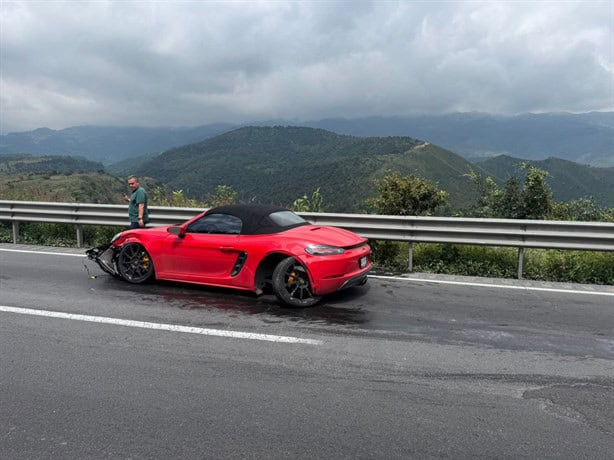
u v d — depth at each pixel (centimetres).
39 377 399
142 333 505
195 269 664
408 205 1091
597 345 473
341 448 296
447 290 692
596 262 800
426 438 306
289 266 595
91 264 882
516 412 339
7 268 845
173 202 1308
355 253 616
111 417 335
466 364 424
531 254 871
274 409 344
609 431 315
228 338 489
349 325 531
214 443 303
